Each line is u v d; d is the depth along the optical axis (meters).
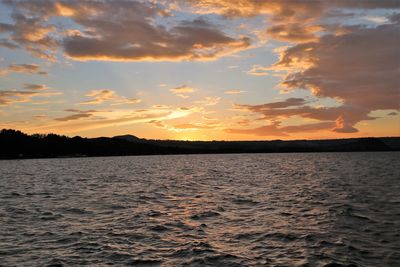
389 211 29.78
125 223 26.12
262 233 22.83
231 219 27.48
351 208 31.45
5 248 19.69
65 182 64.50
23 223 26.25
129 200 38.75
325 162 145.00
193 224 25.73
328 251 18.88
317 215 28.59
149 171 99.00
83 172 95.81
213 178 71.50
